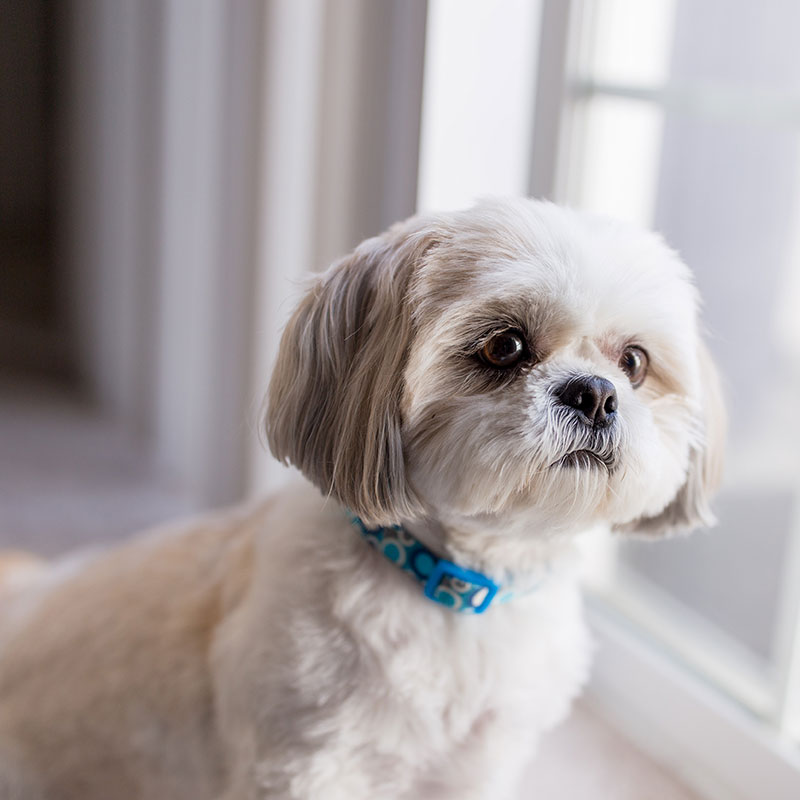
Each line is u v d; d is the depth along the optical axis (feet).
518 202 3.67
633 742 5.74
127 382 9.90
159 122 8.71
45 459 9.21
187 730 4.09
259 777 3.76
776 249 6.28
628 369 3.74
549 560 3.88
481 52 5.63
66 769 4.39
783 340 6.35
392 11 5.90
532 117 5.82
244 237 6.98
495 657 3.80
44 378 11.22
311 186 6.66
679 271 3.84
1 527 7.84
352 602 3.70
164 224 8.78
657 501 3.70
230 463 7.52
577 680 4.13
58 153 11.91
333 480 3.59
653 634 6.13
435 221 3.59
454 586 3.73
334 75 6.36
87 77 10.30
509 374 3.43
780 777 5.06
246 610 3.92
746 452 6.39
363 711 3.68
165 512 8.30
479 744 3.87
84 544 7.67
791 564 6.19
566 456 3.31
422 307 3.39
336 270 3.77
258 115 6.70
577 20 5.63
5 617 4.97
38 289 13.53
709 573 6.41
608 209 6.13
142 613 4.33
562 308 3.37
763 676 5.85
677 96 6.03
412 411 3.36
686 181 6.23
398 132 5.93
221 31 7.20
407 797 3.98
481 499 3.30
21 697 4.53
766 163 6.18
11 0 13.21
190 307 8.41
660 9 5.89
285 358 3.79
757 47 5.94
